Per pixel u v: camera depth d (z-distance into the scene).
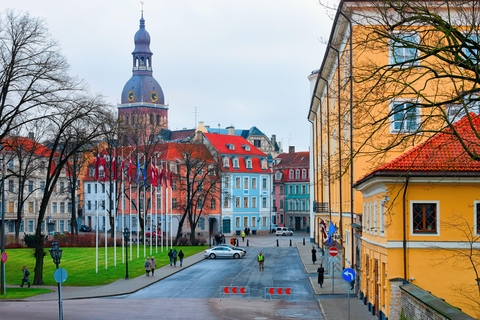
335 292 39.03
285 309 33.12
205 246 84.00
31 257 64.75
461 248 25.22
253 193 116.88
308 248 79.88
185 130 185.62
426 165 25.34
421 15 17.34
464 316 17.14
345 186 46.84
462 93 16.59
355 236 37.78
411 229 25.56
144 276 50.19
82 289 42.28
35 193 107.50
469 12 21.91
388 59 34.06
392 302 25.02
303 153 139.62
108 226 116.69
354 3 31.72
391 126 33.50
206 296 38.75
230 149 115.44
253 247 83.81
